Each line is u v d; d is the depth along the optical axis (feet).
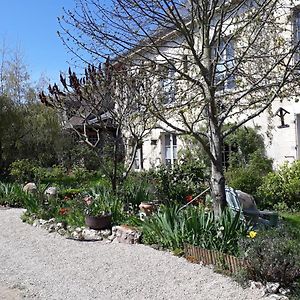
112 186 38.37
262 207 39.55
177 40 29.40
